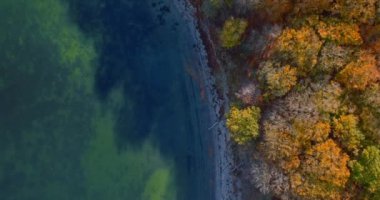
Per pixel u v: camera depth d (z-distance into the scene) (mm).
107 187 32344
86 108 32312
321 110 25156
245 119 27031
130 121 32875
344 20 24609
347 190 25219
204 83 33000
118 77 32875
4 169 31188
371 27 24234
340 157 24859
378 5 23594
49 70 32031
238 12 28547
